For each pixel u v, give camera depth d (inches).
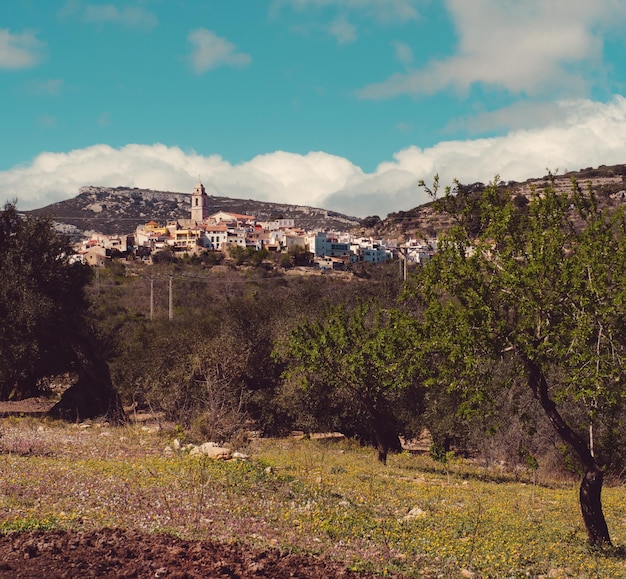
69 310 1422.2
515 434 1075.3
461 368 636.7
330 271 6048.2
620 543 623.8
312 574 406.0
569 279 589.6
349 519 577.3
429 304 655.1
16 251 1385.3
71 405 1391.5
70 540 405.4
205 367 1462.8
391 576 431.2
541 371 639.8
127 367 1704.0
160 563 381.4
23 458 702.5
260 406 1504.7
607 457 667.4
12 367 1375.5
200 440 988.6
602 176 5748.0
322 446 1248.2
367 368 1058.7
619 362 577.9
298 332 1134.4
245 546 443.5
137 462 712.4
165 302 3649.1
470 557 486.9
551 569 505.0
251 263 6269.7
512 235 634.8
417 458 1212.5
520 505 754.8
